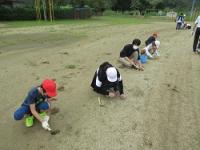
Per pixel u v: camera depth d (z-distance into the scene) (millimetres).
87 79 5539
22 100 4430
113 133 3477
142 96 4711
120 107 4227
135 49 6348
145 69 6461
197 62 7551
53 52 8367
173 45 10570
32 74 5828
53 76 5703
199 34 8680
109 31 15328
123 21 26703
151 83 5410
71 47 9422
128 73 6031
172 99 4668
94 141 3289
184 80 5785
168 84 5441
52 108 4121
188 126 3752
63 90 4871
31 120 3576
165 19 36250
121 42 10875
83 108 4148
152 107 4289
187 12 47625
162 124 3764
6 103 4297
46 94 3416
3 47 9023
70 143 3238
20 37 11703
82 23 22094
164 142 3328
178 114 4102
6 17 25578
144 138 3389
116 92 4781
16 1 33531
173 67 6848
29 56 7641
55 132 3457
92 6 40156
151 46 7840
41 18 28094
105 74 4289
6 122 3709
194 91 5125
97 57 7727
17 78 5527
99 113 4000
